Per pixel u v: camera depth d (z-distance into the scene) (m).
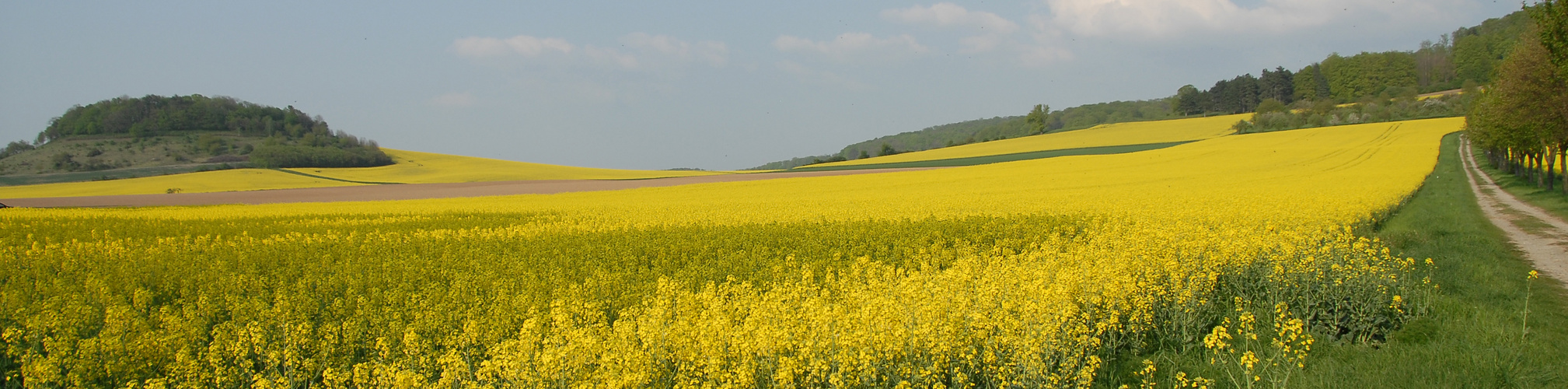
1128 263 11.31
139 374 8.34
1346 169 48.00
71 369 8.19
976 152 107.69
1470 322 9.55
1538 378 7.50
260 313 9.98
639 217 27.41
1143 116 181.75
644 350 7.61
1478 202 29.89
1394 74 147.25
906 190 42.19
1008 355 7.59
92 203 51.28
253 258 16.86
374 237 21.55
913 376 7.00
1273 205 24.27
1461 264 13.59
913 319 7.87
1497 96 36.84
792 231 20.09
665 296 10.03
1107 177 46.97
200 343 9.16
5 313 10.73
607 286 11.99
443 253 17.42
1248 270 11.98
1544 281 12.42
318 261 16.73
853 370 6.99
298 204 44.59
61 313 10.37
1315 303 9.89
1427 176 43.22
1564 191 30.62
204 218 32.00
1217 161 59.94
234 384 8.12
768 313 8.44
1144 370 7.53
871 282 10.72
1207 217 21.41
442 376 7.17
